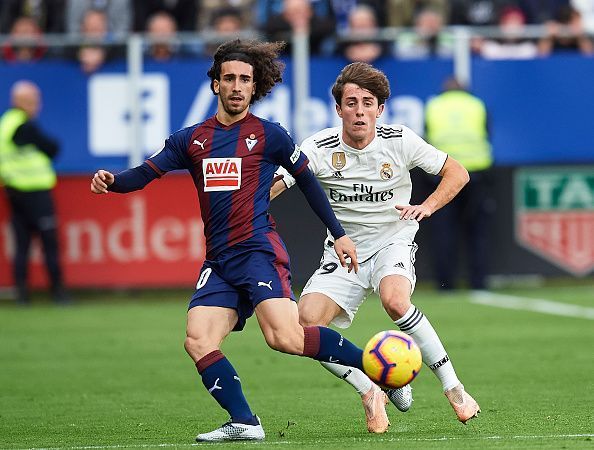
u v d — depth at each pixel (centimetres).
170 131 5934
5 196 5859
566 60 6100
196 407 3003
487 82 6078
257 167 2444
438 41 6062
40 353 4141
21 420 2820
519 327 4659
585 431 2492
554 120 6097
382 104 2638
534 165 6072
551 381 3334
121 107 5919
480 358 3844
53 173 5678
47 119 5909
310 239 5862
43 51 5925
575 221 6072
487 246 5931
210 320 2394
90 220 5894
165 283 5912
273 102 5950
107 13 6272
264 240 2423
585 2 6762
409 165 2684
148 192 5897
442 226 5831
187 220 5906
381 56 6003
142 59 5916
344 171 2683
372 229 2714
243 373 3619
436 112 5756
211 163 2431
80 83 5909
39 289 6069
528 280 6175
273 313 2361
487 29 6256
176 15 6375
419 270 5991
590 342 4203
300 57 5928
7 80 5906
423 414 2800
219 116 2470
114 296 6253
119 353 4131
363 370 2391
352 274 2702
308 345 2384
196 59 5938
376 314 5241
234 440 2386
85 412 2939
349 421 2725
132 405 3050
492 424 2617
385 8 6544
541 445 2288
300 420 2752
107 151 5919
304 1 5941
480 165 5766
